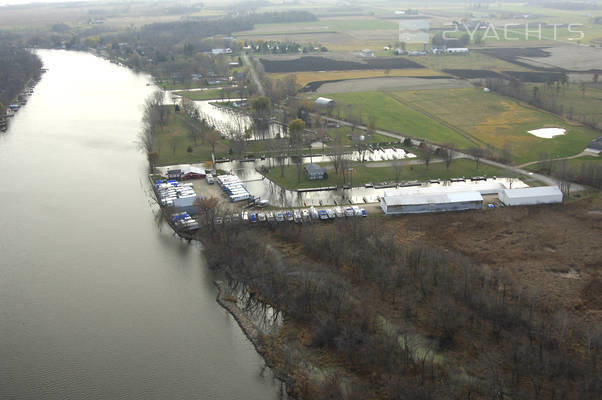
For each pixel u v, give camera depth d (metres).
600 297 150.88
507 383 118.62
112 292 161.25
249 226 195.12
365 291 153.75
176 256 181.50
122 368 131.38
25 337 142.12
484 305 141.50
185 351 137.00
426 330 138.12
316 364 129.75
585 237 185.88
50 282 166.38
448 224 198.50
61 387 125.56
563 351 125.88
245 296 159.00
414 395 113.56
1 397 122.44
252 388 125.12
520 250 178.25
